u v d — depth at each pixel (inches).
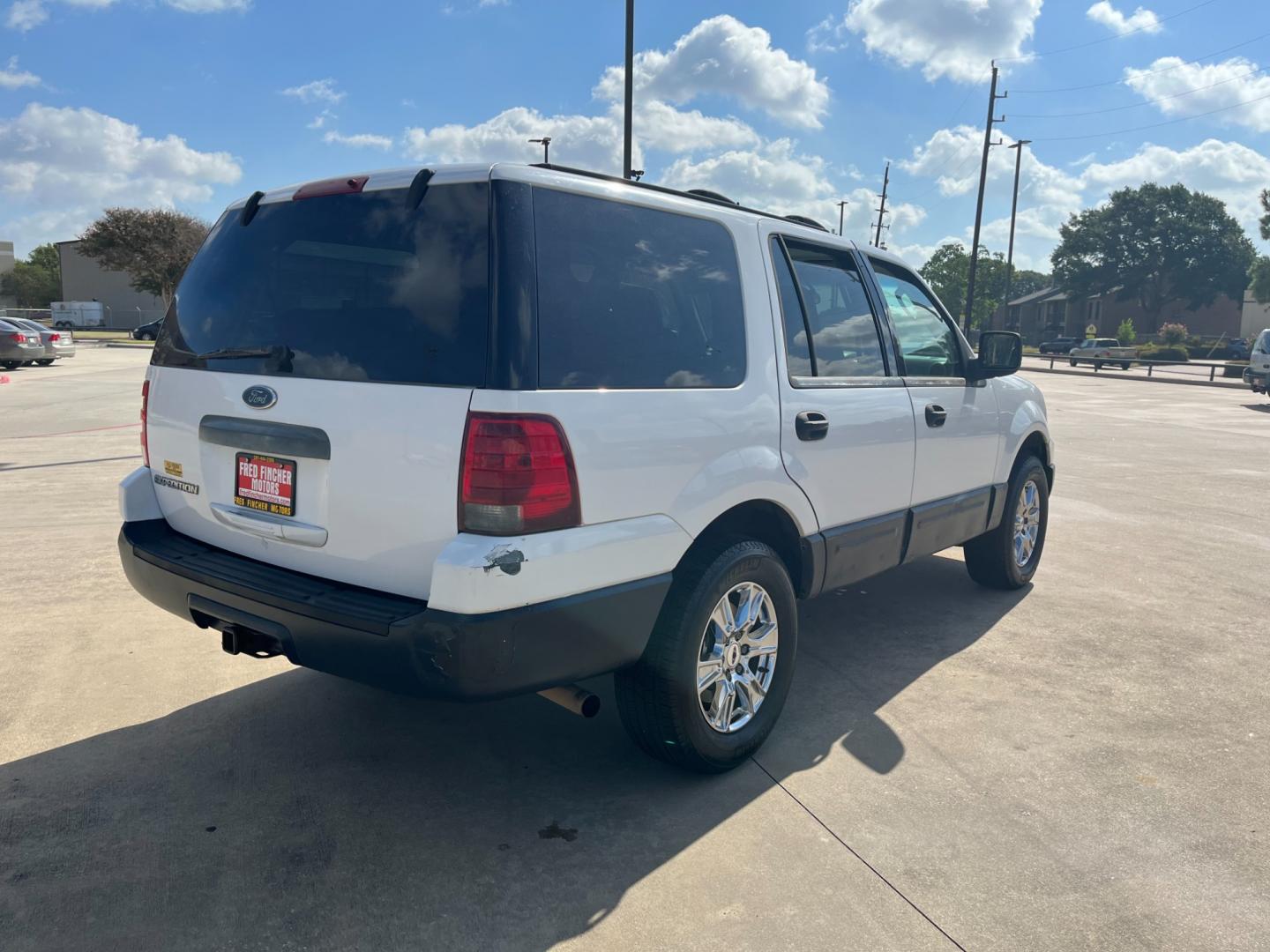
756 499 129.0
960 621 199.9
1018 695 160.2
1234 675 170.1
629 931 96.1
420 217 108.0
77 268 2829.7
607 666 110.7
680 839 113.3
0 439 451.8
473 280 101.9
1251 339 2883.9
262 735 138.3
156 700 149.7
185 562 121.1
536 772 129.6
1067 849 112.9
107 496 307.3
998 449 199.5
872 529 155.3
